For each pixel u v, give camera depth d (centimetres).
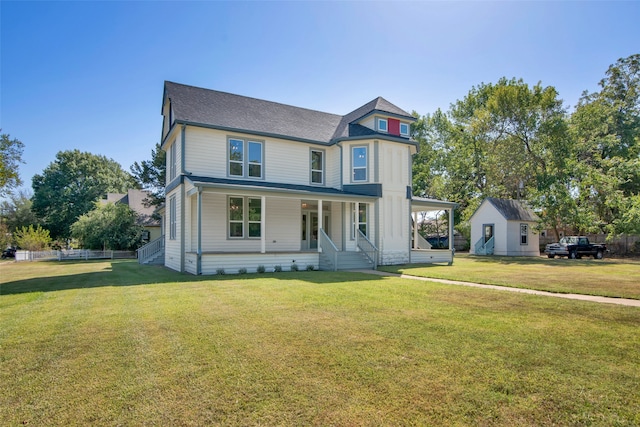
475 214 2998
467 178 3344
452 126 3541
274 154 1633
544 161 2652
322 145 1764
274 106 1870
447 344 448
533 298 771
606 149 2988
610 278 1170
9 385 337
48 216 4616
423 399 305
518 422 271
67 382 342
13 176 2361
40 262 2425
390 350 426
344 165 1727
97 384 337
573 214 2411
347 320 570
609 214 2734
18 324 556
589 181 2467
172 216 1603
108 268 1641
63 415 282
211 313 620
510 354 414
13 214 4484
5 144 2748
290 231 1647
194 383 338
